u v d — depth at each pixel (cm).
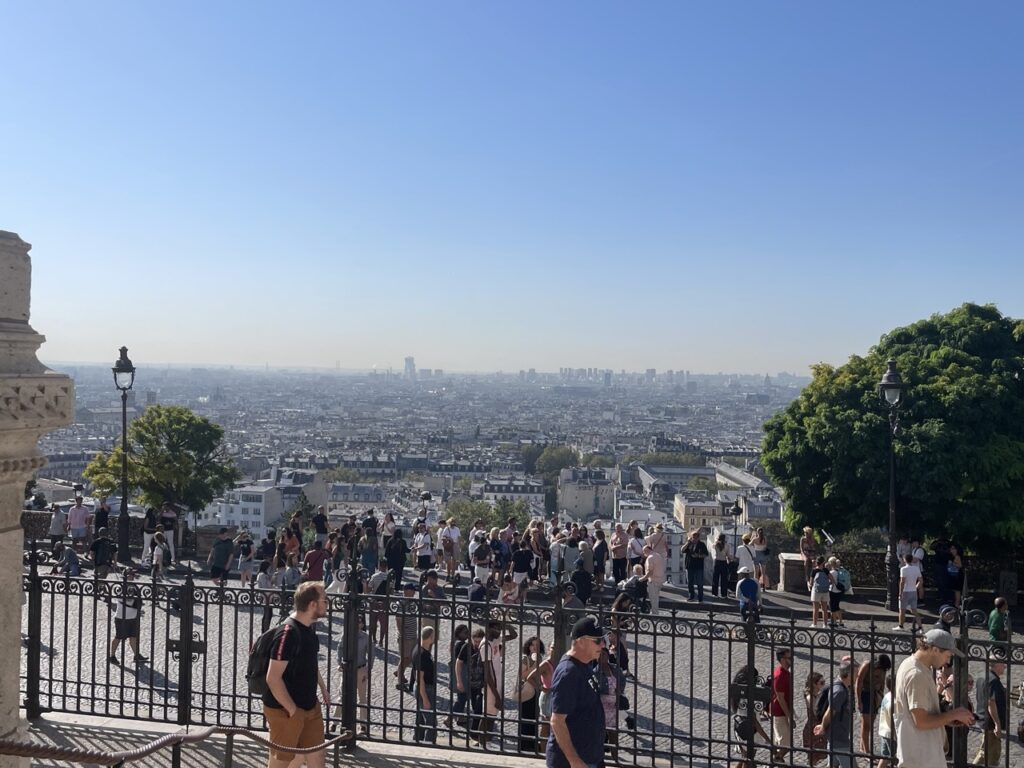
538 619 1445
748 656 1334
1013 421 3575
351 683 1470
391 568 2962
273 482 18325
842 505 3875
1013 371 3800
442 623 2184
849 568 3216
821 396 3834
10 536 846
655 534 2741
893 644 1318
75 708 1600
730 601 2866
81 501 3509
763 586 3081
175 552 3541
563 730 1016
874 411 3666
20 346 839
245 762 1398
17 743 757
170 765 1366
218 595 1492
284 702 1149
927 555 3181
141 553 3822
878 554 3206
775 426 4038
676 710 1814
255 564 3008
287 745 1164
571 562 2853
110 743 1437
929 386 3631
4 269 827
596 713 1038
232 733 1076
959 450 3425
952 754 1442
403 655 1479
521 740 1447
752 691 1335
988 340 3997
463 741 1639
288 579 2589
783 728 1524
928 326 4162
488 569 2803
